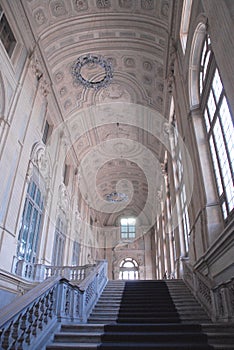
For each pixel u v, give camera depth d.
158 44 13.62
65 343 4.57
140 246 29.19
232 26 5.47
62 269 11.67
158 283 10.64
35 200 12.58
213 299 6.43
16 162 10.50
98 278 9.17
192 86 10.00
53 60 13.93
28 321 4.09
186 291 9.35
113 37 14.26
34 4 11.41
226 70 5.78
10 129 9.96
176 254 14.46
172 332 5.10
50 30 12.82
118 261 28.67
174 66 12.54
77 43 14.28
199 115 9.75
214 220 8.06
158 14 12.34
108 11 13.02
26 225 11.45
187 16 10.66
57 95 15.33
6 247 9.29
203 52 9.30
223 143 7.71
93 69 15.77
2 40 10.27
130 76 16.36
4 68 9.85
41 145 13.09
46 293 4.77
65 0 12.23
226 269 6.69
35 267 11.18
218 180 8.25
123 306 7.92
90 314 7.14
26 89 11.55
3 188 9.38
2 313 3.54
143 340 4.76
